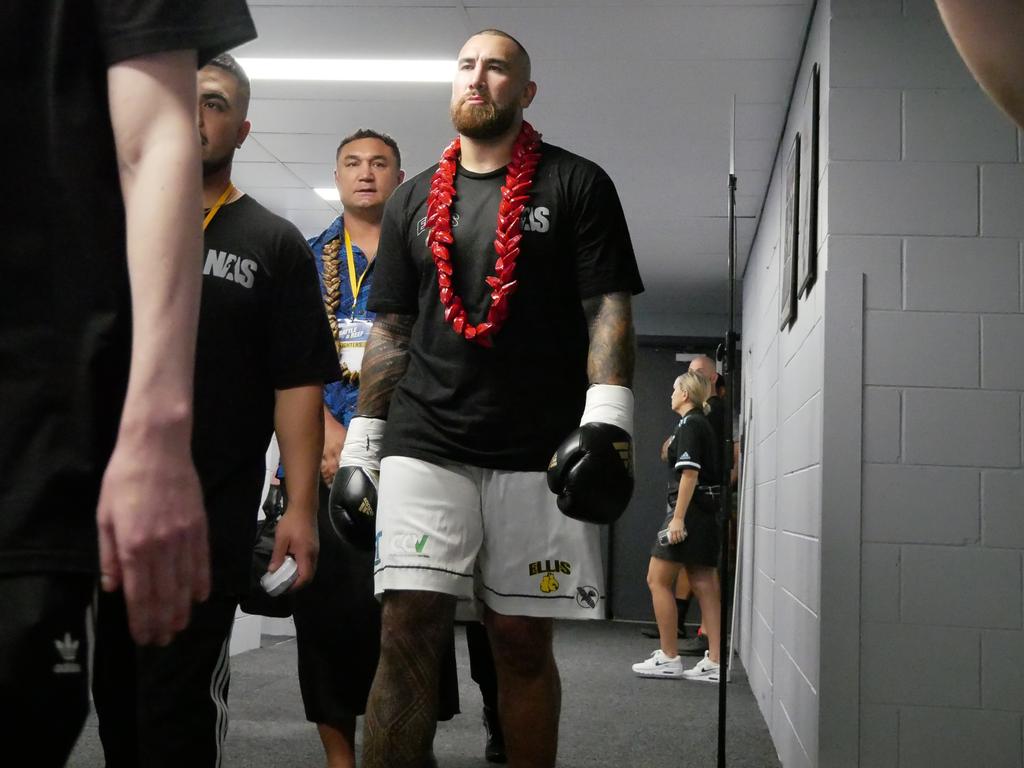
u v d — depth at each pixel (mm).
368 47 4746
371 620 3039
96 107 914
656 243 7855
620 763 3881
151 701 1806
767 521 5547
